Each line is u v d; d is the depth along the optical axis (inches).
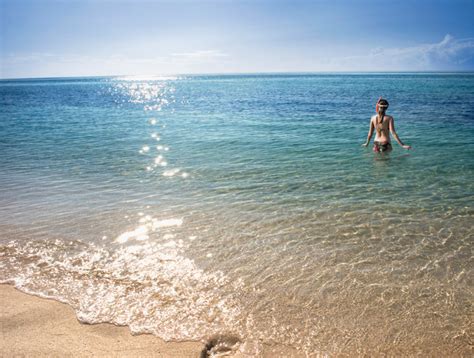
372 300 159.9
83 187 325.1
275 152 459.2
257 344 137.3
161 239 220.4
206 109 1096.2
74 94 2322.8
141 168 391.2
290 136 574.2
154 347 135.5
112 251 206.7
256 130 644.1
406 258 193.5
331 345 135.7
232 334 142.3
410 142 495.2
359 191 300.0
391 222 237.8
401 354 130.9
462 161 386.0
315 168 375.2
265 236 222.2
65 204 281.3
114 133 647.1
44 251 206.8
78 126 751.7
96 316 152.5
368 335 139.9
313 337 139.7
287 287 170.7
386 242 211.3
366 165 382.6
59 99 1770.4
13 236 225.3
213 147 500.7
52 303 161.0
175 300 162.9
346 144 500.4
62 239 221.1
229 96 1739.7
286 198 287.3
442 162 383.9
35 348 133.9
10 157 450.3
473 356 128.8
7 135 631.2
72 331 143.4
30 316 152.0
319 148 477.7
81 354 131.3
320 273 181.8
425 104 991.6
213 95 1895.9
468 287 167.3
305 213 255.9
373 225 234.1
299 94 1686.8
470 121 667.4
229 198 290.0
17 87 3843.5
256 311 154.8
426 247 204.5
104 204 280.7
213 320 149.9
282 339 139.3
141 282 176.9
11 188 323.6
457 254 195.9
